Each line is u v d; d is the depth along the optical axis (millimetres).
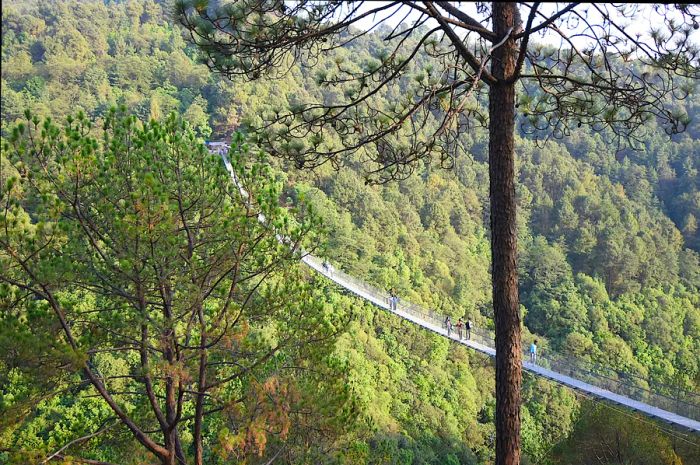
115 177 4410
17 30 56312
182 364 4383
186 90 53281
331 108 4668
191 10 4059
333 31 4160
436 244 47719
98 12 65062
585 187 58969
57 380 4312
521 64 4020
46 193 4129
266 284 5066
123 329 4578
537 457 20125
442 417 28250
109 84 52438
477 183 57250
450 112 4035
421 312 20031
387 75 4691
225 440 4199
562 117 5223
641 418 13656
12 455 4016
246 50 4281
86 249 4418
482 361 38156
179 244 4496
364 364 26328
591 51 4699
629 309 47188
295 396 4727
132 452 5434
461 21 4082
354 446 5566
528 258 50000
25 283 4176
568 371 13875
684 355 43562
